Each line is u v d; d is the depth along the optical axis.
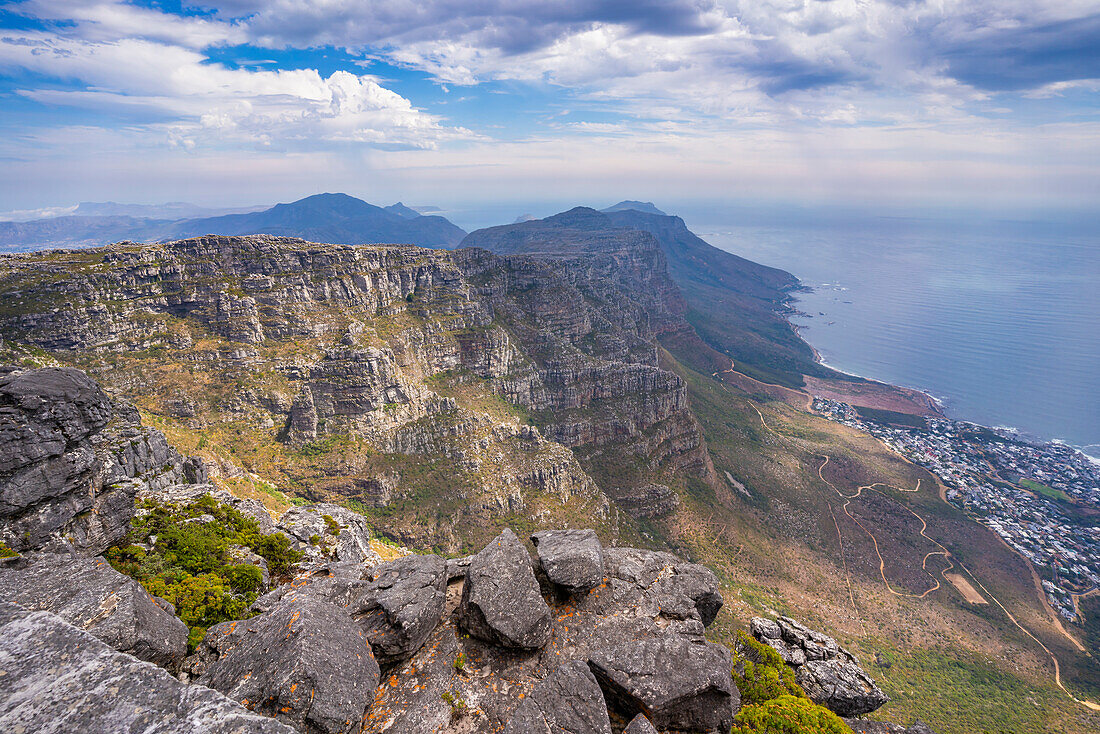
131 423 47.41
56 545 29.81
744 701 32.44
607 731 17.17
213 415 139.75
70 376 32.69
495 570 24.20
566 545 27.98
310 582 25.75
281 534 42.78
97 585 18.25
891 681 126.69
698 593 26.64
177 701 8.29
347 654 18.30
